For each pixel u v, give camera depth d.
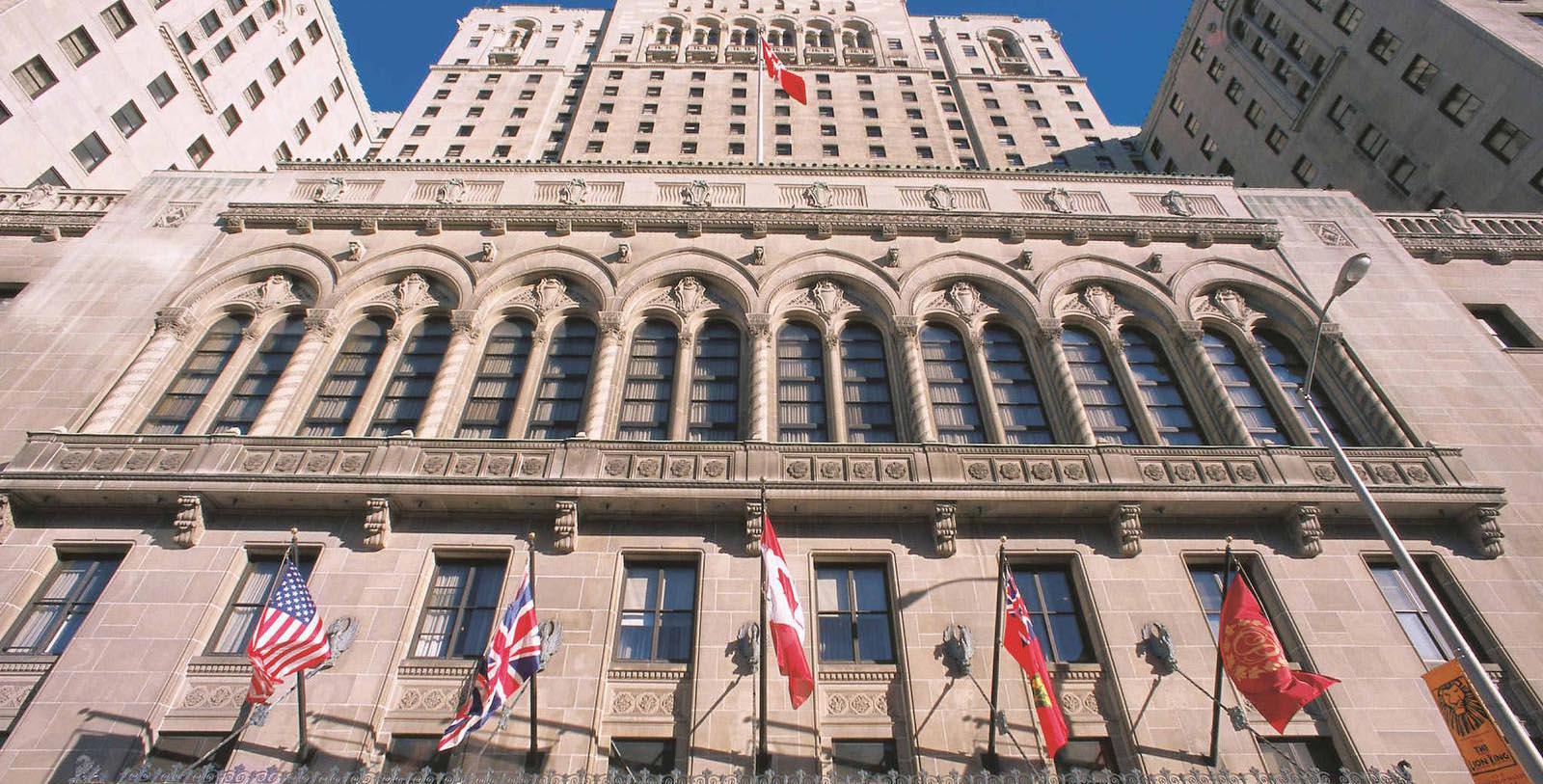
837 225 24.97
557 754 14.32
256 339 22.30
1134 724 15.04
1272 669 14.08
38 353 20.91
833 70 71.44
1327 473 18.81
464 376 21.61
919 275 24.03
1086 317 23.53
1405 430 20.44
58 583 16.81
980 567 17.25
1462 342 22.86
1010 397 21.88
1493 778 12.97
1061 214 25.73
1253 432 21.23
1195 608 16.77
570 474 17.97
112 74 41.91
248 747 14.14
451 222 24.78
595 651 15.73
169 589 16.23
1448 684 13.74
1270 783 13.71
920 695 15.27
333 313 22.48
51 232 25.20
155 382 20.81
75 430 19.20
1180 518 18.22
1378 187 46.06
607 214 24.88
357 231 24.72
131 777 12.91
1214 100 61.75
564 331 23.12
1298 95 52.31
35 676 15.27
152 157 44.19
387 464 18.06
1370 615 16.86
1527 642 16.56
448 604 16.80
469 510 17.66
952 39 83.44
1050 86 78.19
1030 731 14.95
